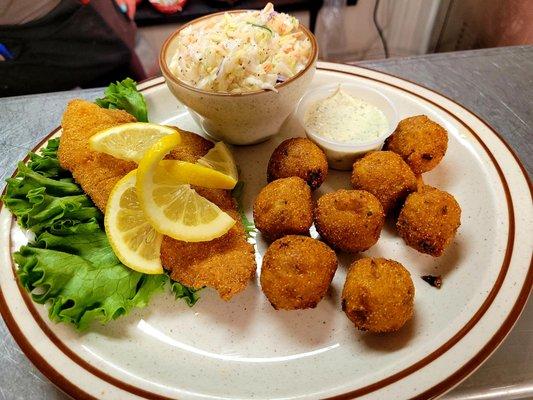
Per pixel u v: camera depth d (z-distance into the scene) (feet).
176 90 0.85
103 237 0.78
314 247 0.68
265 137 0.95
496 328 0.62
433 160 0.83
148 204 0.71
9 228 0.79
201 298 0.72
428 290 0.71
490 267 0.70
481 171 0.83
